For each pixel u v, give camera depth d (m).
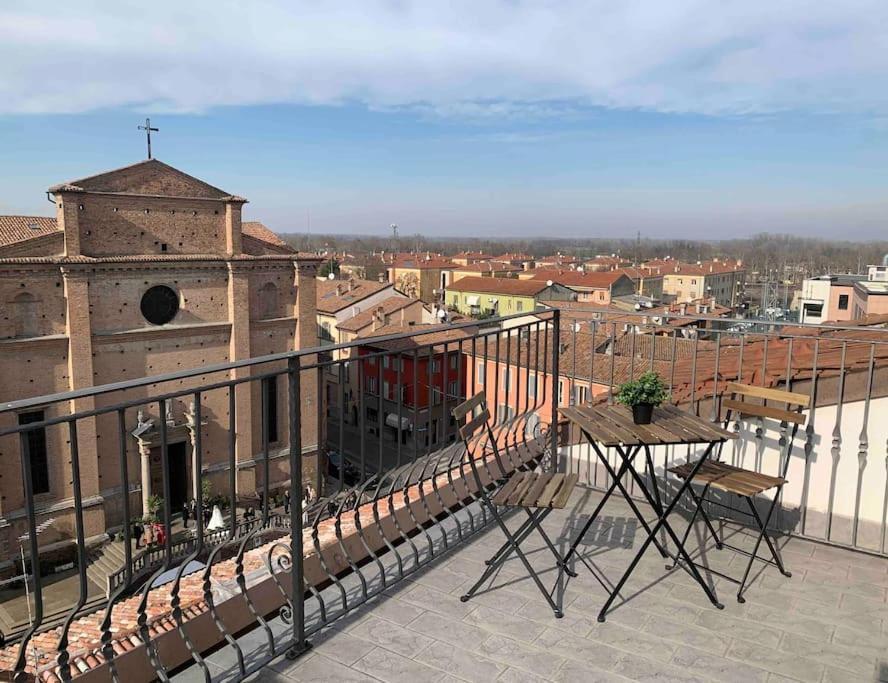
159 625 4.01
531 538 5.31
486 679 3.49
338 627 3.96
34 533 2.49
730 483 4.51
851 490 5.30
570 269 107.25
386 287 56.44
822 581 4.68
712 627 4.05
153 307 27.52
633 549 5.14
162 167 27.36
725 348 9.03
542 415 7.46
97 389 2.63
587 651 3.76
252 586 3.96
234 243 29.41
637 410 4.59
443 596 4.34
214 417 28.91
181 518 27.00
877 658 3.76
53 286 24.56
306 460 31.03
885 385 5.10
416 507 5.28
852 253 153.25
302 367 3.53
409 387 29.91
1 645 6.37
